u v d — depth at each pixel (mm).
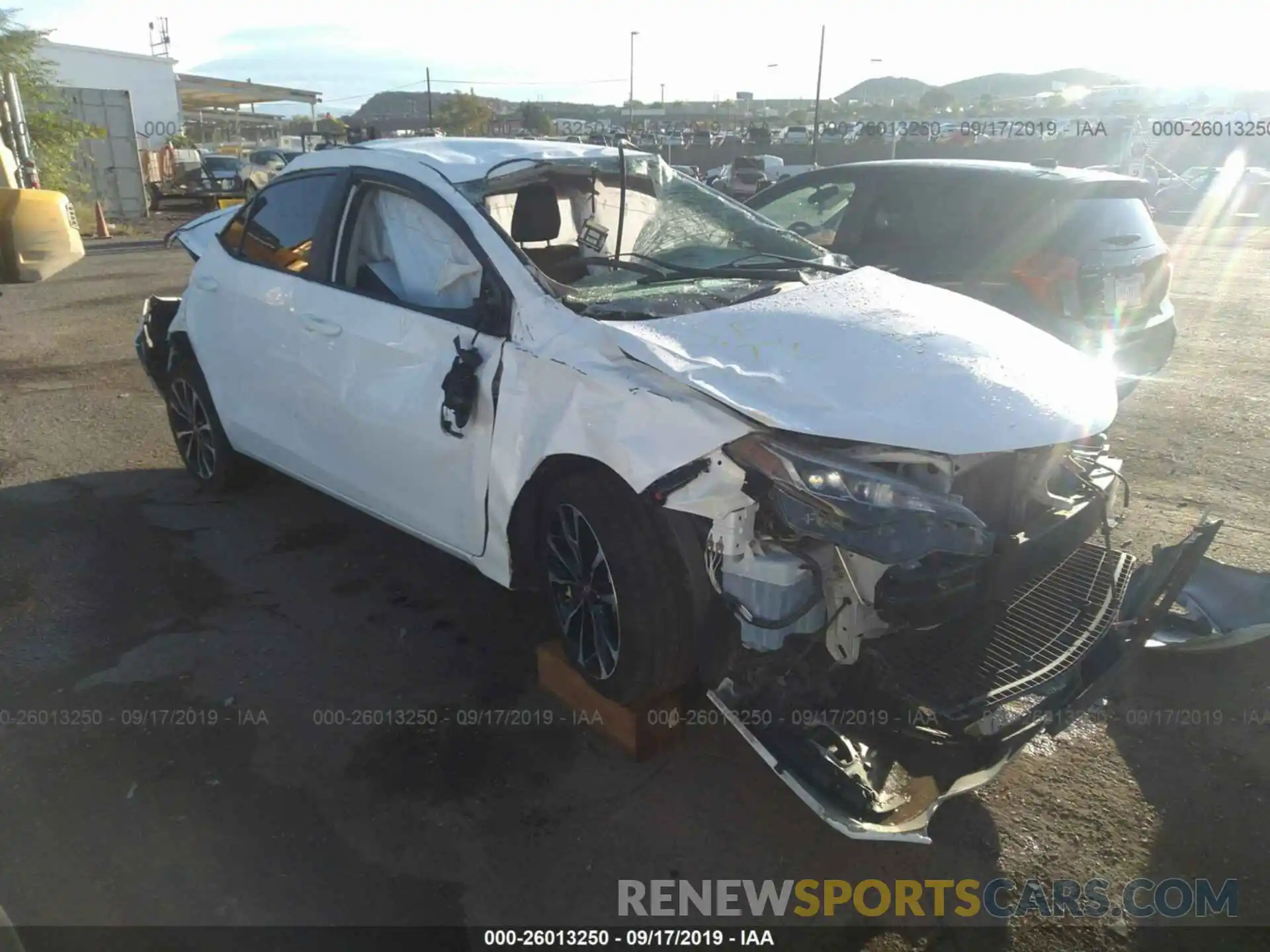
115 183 22062
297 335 4016
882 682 2576
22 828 2746
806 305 3227
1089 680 2910
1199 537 3180
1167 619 3832
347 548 4516
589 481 2877
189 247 5000
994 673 2662
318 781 2961
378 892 2551
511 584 3287
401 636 3775
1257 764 3102
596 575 2998
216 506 4984
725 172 30859
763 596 2516
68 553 4406
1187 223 23531
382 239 3855
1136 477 5500
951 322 3193
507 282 3229
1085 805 2922
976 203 5887
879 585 2477
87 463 5613
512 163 3750
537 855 2693
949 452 2529
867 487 2463
